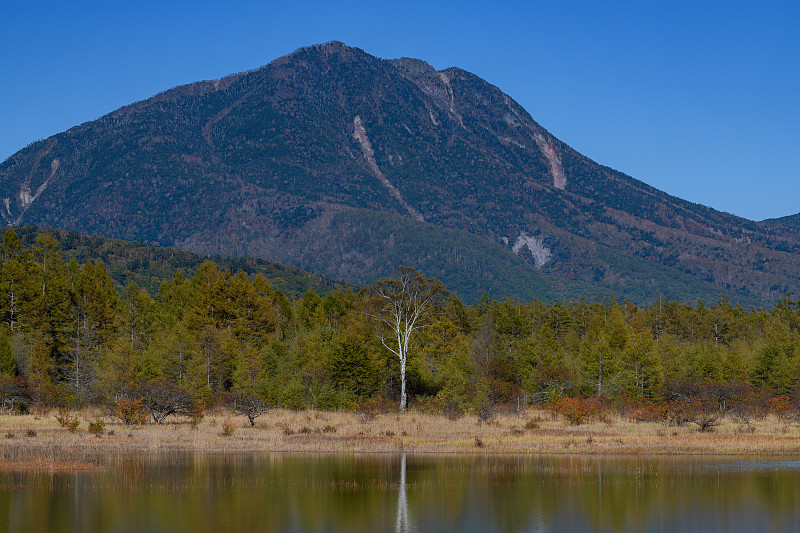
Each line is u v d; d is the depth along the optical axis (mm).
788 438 47969
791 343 94688
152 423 56125
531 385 77375
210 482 33562
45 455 39969
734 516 27641
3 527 25906
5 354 71812
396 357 79625
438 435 50406
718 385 66438
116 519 26984
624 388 73188
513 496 30875
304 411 65625
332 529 25766
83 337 84938
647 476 35219
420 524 26547
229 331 88875
